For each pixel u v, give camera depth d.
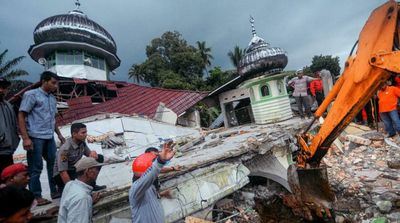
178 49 34.25
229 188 4.89
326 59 34.16
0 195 1.56
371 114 9.62
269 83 11.80
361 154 7.38
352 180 5.98
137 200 2.85
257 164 6.54
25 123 3.66
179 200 4.12
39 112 3.85
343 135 8.59
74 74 18.94
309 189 4.14
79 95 16.00
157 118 13.74
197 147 8.05
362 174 6.20
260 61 12.02
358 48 3.14
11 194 1.57
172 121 13.87
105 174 5.71
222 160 5.21
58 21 18.44
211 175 4.80
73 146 3.71
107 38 20.56
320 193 4.11
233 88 13.96
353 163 6.95
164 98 16.39
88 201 2.66
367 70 2.94
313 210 4.27
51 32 18.28
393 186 5.36
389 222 4.24
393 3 2.81
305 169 4.12
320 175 4.06
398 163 6.22
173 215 3.91
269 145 6.09
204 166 4.85
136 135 10.07
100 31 20.16
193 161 5.15
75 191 2.64
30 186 3.68
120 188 3.70
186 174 4.53
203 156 5.77
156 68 32.97
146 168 3.05
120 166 6.93
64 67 18.88
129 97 16.58
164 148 2.78
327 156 7.58
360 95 3.10
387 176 5.81
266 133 7.42
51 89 4.02
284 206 5.11
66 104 14.31
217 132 11.84
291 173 4.33
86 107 14.59
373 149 7.50
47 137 3.92
